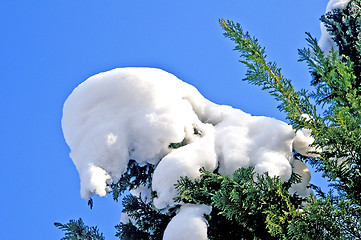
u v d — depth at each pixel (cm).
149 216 516
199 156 452
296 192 445
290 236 344
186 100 557
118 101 501
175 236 404
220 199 383
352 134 357
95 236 527
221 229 443
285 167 445
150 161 490
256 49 451
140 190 551
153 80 518
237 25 466
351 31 495
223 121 527
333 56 426
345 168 371
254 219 397
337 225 328
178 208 448
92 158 462
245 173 389
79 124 495
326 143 376
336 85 408
